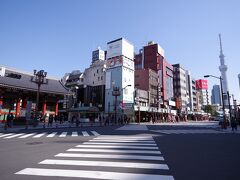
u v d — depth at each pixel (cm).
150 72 6531
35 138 1302
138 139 1225
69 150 821
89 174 485
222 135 1625
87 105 5541
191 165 582
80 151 796
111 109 5422
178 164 594
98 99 5734
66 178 455
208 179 456
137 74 6625
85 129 2262
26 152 788
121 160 636
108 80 5697
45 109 3950
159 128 2577
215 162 623
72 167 551
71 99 5866
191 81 10256
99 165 572
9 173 496
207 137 1430
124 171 511
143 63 7500
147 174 485
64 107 5744
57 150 827
